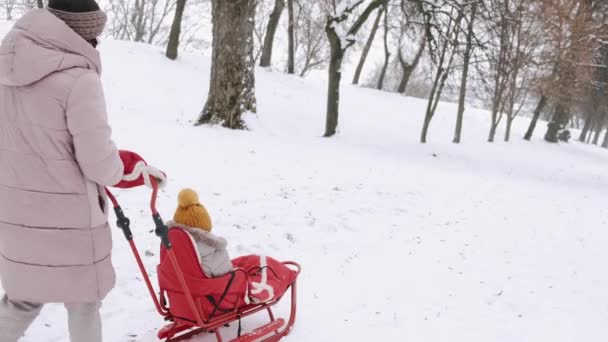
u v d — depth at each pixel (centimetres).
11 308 248
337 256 573
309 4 3138
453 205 920
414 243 660
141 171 268
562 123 3066
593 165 2417
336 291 475
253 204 718
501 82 2433
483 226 797
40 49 223
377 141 1914
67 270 241
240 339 334
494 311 475
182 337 346
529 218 902
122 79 1778
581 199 1231
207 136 1129
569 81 2664
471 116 3044
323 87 2820
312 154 1184
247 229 617
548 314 482
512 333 432
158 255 489
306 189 851
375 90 3198
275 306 423
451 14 1833
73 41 233
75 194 238
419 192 981
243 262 369
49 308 373
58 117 226
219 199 714
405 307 459
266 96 2227
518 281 564
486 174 1503
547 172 1912
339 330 398
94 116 230
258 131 1377
